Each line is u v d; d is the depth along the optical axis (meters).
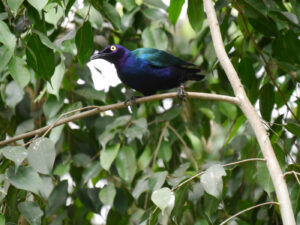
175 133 10.91
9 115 10.49
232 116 10.73
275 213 9.10
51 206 9.52
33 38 7.33
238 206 9.55
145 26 11.34
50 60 7.50
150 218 6.98
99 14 9.16
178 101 11.41
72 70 11.20
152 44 10.56
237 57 9.98
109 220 10.20
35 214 7.18
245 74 9.38
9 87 9.95
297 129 7.74
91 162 9.91
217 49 7.66
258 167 7.90
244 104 7.29
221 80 9.95
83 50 8.32
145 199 10.01
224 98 7.44
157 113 11.67
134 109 10.98
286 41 9.30
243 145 10.45
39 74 7.55
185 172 9.27
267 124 7.90
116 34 11.94
